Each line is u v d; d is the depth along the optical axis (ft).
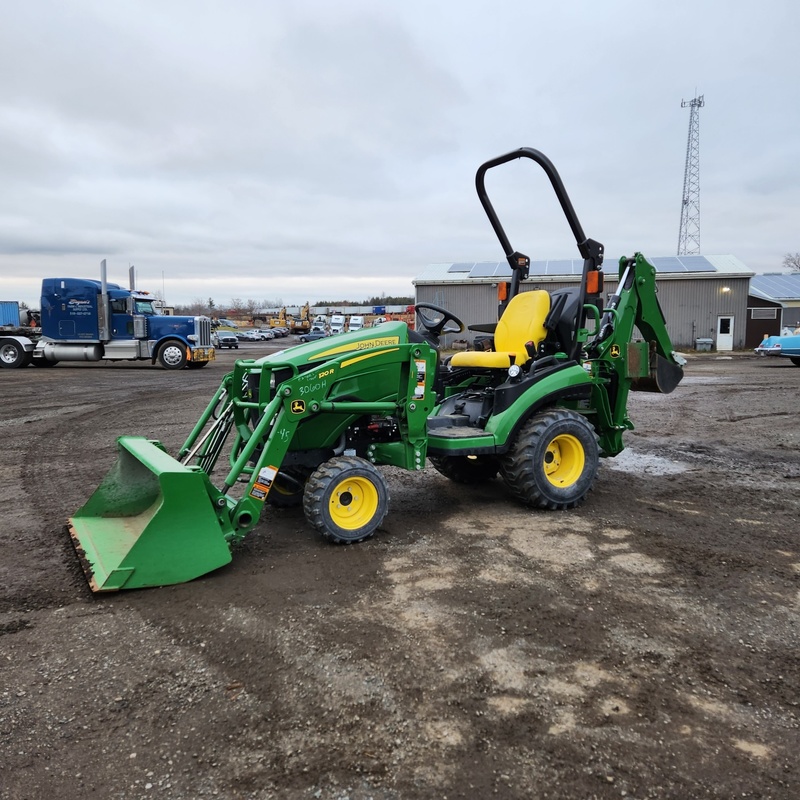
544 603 10.73
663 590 11.28
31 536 14.16
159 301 72.38
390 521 15.35
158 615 10.27
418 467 14.65
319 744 7.17
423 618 10.18
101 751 7.06
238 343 178.70
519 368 15.87
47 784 6.55
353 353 13.56
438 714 7.69
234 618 10.18
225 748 7.11
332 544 13.62
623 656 9.04
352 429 14.83
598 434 18.37
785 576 11.93
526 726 7.47
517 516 15.75
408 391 14.29
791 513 15.98
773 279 125.59
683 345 99.50
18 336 66.85
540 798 6.36
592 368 17.53
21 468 21.17
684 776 6.66
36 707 7.84
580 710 7.77
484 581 11.68
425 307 18.25
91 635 9.63
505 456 15.96
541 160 16.11
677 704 7.91
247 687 8.27
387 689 8.21
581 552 13.19
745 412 33.24
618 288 18.30
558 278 92.48
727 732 7.38
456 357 17.44
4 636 9.59
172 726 7.49
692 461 22.07
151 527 11.31
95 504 14.08
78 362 76.07
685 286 98.53
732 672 8.64
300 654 9.07
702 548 13.43
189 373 59.36
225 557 11.71
